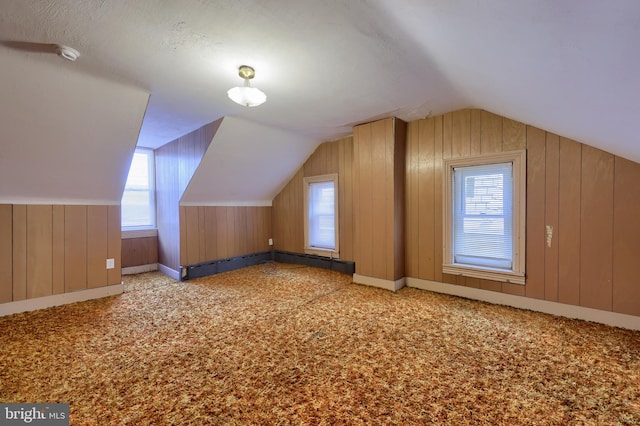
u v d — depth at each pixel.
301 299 3.15
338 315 2.69
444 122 3.23
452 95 2.65
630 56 1.01
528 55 1.37
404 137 3.53
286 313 2.74
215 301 3.10
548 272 2.68
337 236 4.39
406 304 2.96
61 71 2.07
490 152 2.94
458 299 3.11
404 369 1.81
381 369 1.82
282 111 3.08
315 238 4.77
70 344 2.15
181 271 3.99
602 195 2.42
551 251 2.66
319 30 1.61
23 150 2.44
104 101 2.41
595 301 2.48
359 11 1.42
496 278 2.95
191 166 3.78
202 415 1.43
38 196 2.88
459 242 3.23
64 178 2.86
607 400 1.52
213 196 4.32
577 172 2.52
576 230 2.54
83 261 3.17
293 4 1.39
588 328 2.36
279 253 5.21
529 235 2.76
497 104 2.47
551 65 1.36
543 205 2.68
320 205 4.68
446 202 3.24
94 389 1.63
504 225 2.93
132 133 2.79
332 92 2.56
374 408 1.47
